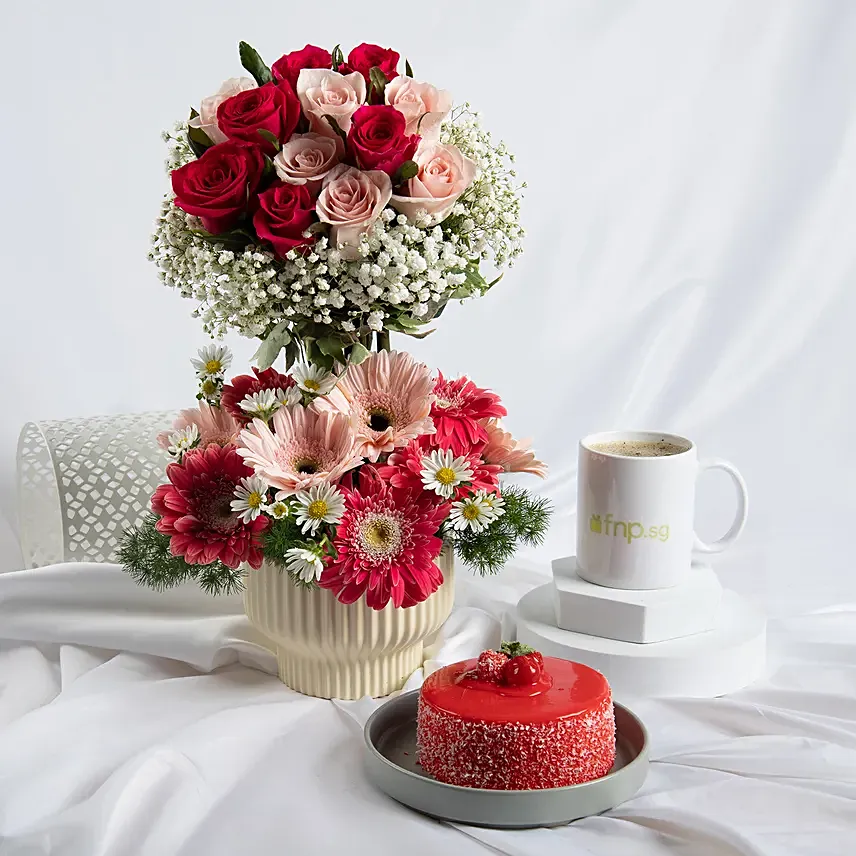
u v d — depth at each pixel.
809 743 0.94
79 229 1.56
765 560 1.46
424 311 0.98
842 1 1.77
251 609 1.04
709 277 1.80
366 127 0.93
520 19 1.70
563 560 1.18
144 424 1.35
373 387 0.99
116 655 1.16
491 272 1.75
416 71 1.68
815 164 1.80
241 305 0.95
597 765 0.84
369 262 0.95
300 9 1.63
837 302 1.82
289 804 0.86
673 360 1.79
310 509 0.92
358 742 0.97
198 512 0.95
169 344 1.63
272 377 1.03
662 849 0.81
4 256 1.52
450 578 1.06
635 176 1.77
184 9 1.57
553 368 1.77
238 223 0.96
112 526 1.28
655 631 1.06
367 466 0.96
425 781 0.82
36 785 0.90
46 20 1.50
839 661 1.15
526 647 0.90
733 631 1.09
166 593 1.18
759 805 0.86
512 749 0.81
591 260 1.77
